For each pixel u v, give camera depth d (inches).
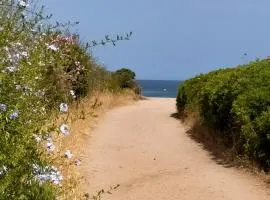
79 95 653.3
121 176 365.7
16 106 180.4
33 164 183.9
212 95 477.7
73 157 370.9
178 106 752.3
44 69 245.4
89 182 337.4
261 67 465.1
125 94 1124.5
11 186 168.6
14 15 231.9
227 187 324.5
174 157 435.2
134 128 608.7
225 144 450.6
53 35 311.9
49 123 222.7
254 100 393.7
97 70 852.0
